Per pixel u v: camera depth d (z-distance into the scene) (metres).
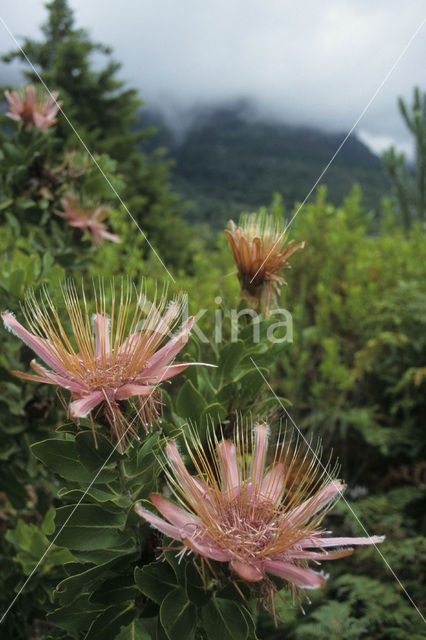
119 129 13.12
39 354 0.79
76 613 0.94
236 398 1.15
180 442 1.01
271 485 0.84
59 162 2.35
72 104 12.20
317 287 3.79
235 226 1.18
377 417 3.19
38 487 2.04
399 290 3.30
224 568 0.78
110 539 0.88
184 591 0.81
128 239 3.15
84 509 0.87
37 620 1.74
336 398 3.16
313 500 0.79
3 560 1.90
